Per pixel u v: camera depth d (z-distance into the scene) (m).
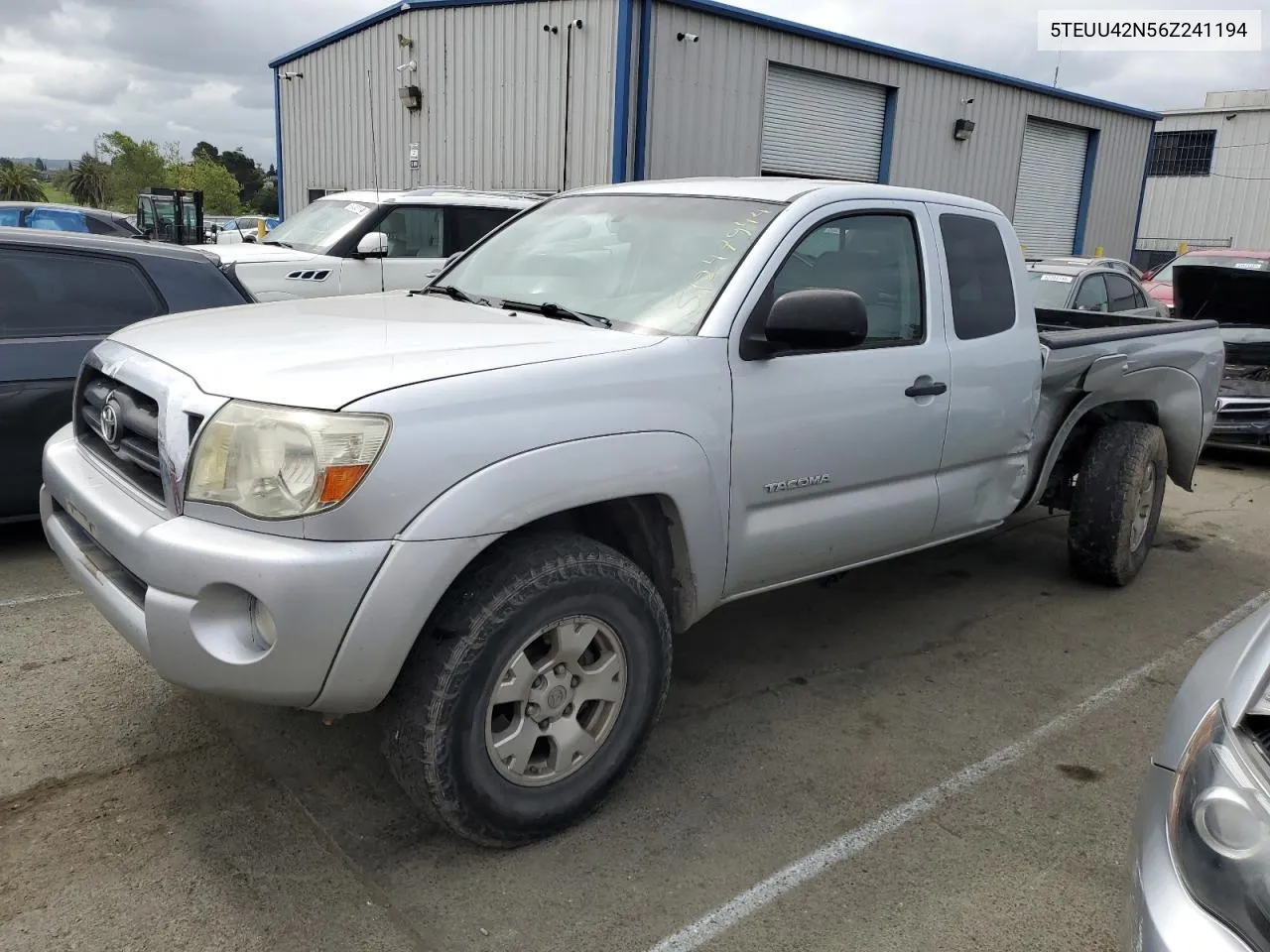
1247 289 8.72
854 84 16.64
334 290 8.97
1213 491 7.84
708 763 3.30
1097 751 3.51
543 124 14.35
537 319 3.25
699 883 2.68
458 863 2.71
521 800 2.70
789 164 16.09
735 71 14.58
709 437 2.98
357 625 2.32
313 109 19.17
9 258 4.89
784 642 4.36
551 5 13.88
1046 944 2.51
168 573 2.37
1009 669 4.18
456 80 15.52
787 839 2.90
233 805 2.92
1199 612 4.97
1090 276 10.45
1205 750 1.82
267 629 2.35
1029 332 4.33
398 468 2.34
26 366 4.80
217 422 2.41
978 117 18.84
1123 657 4.36
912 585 5.17
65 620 4.18
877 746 3.47
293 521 2.31
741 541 3.20
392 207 9.38
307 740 3.29
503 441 2.50
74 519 2.95
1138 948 1.72
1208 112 33.88
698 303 3.17
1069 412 4.75
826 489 3.45
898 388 3.61
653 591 2.87
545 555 2.63
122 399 2.83
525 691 2.65
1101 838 2.97
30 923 2.40
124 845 2.71
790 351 3.26
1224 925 1.61
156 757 3.16
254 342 2.83
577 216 3.95
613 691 2.85
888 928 2.54
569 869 2.71
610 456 2.70
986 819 3.05
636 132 13.54
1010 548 5.88
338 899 2.54
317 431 2.31
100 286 5.13
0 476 4.80
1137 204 23.83
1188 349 5.36
